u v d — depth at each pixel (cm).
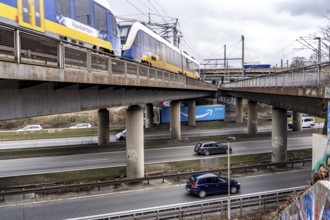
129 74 2188
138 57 3241
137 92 3003
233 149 4788
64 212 2302
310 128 7206
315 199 680
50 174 3102
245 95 5194
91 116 7644
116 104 2452
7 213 2297
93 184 2828
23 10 1401
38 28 1526
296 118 6756
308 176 3325
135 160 3203
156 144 5047
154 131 6656
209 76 10900
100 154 4300
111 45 2461
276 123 3950
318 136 1355
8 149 4522
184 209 2136
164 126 7206
